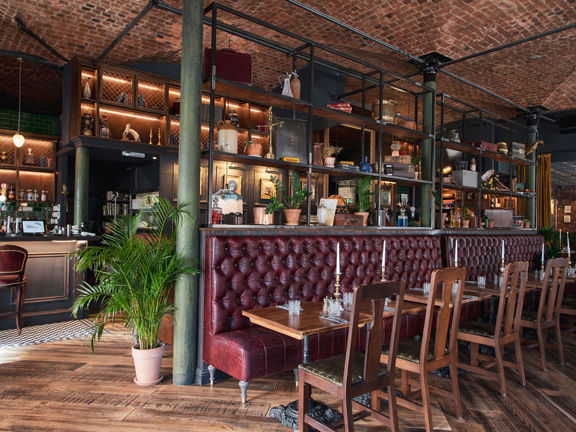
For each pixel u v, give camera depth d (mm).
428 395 2795
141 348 3594
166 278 3424
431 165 6184
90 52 6906
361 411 2893
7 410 3053
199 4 3656
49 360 4152
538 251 7895
